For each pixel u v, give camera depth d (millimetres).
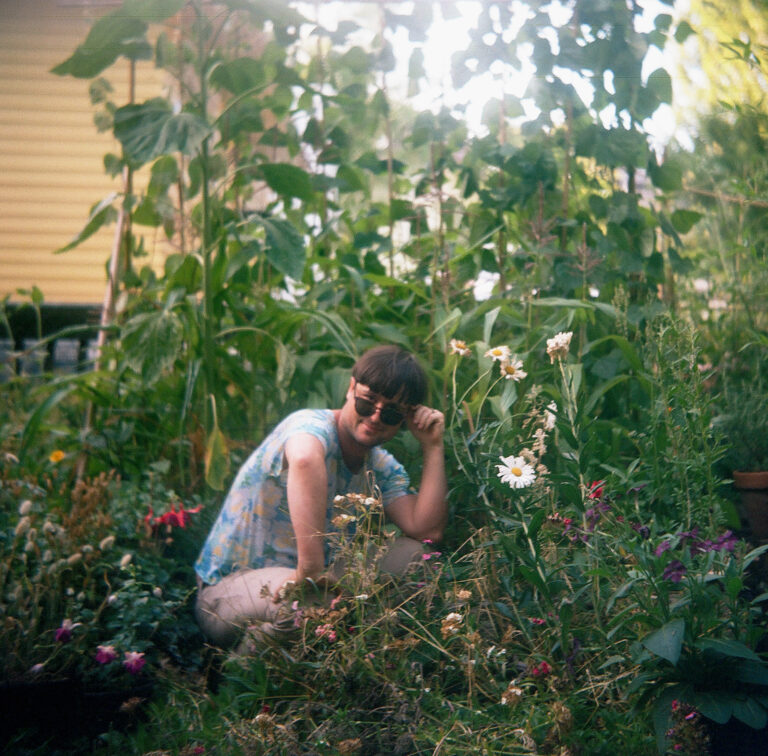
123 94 6480
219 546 2479
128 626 2211
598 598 2062
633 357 2936
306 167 3908
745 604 1939
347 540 2215
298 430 2352
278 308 3230
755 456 2904
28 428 3271
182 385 3398
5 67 6414
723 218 3705
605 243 3342
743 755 1842
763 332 3480
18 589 2188
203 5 3479
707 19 3926
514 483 2123
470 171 3637
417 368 2312
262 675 2051
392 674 2006
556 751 1773
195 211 3670
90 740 2059
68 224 6570
